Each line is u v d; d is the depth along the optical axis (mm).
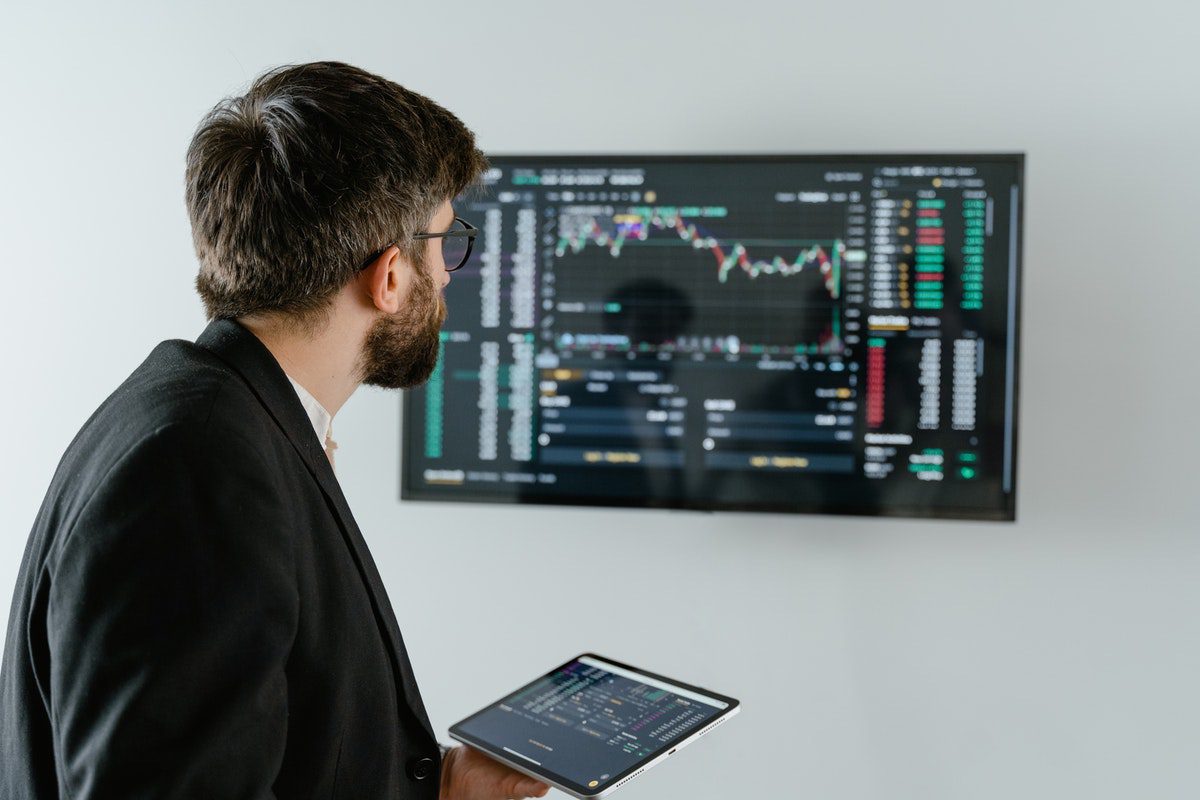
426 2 1869
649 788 1917
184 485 696
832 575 1864
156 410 736
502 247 1782
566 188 1765
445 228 988
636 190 1756
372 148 854
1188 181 1722
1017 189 1669
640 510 1796
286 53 1895
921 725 1852
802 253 1729
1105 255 1749
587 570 1921
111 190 1932
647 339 1769
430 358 995
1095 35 1730
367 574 887
